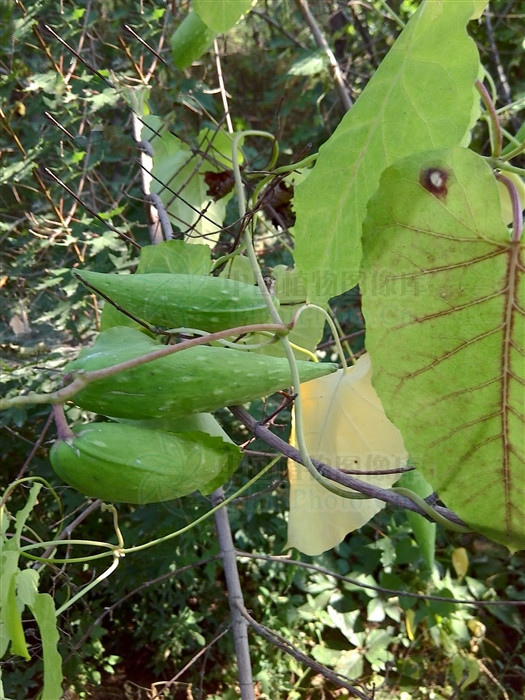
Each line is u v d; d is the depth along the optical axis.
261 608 0.94
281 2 0.95
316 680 0.91
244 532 0.88
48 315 0.61
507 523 0.23
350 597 0.94
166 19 0.47
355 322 0.73
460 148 0.21
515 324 0.22
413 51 0.23
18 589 0.23
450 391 0.23
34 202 0.67
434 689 0.88
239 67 0.98
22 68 0.63
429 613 0.90
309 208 0.26
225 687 0.88
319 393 0.32
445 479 0.23
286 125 1.01
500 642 0.95
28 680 0.70
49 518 0.73
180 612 0.88
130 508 0.83
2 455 0.73
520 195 0.30
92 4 0.60
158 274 0.28
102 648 0.82
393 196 0.22
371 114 0.24
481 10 0.30
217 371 0.24
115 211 0.55
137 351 0.24
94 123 0.58
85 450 0.23
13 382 0.62
